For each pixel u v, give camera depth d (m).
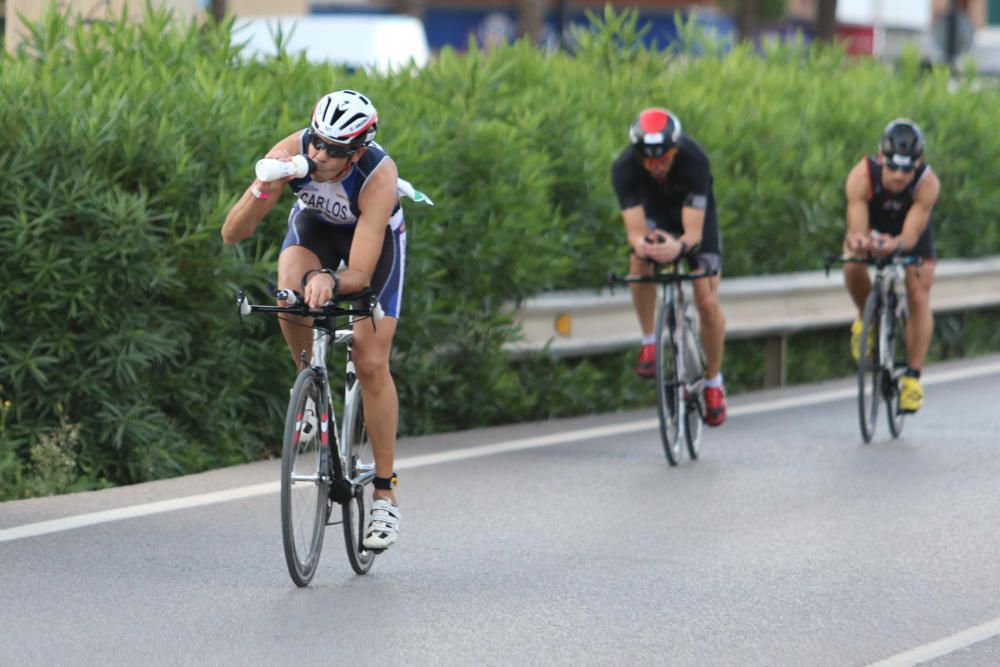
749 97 46.62
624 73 45.50
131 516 25.06
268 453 31.47
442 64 40.41
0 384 29.00
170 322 29.72
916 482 29.05
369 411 22.05
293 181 20.91
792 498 27.56
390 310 22.06
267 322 31.44
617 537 24.48
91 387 28.95
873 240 33.22
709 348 31.95
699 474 29.70
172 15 36.62
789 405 38.22
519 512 26.20
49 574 21.47
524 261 34.88
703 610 20.38
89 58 33.38
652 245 30.19
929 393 40.09
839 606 20.66
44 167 28.80
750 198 42.81
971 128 51.09
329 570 22.34
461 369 35.09
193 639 18.67
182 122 30.48
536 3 125.25
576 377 37.03
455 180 35.44
